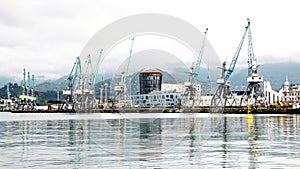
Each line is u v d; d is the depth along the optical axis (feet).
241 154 80.89
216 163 69.97
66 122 240.53
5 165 68.90
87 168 65.51
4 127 187.93
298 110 454.40
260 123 217.97
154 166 66.85
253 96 491.31
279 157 77.10
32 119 303.89
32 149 91.04
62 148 92.48
